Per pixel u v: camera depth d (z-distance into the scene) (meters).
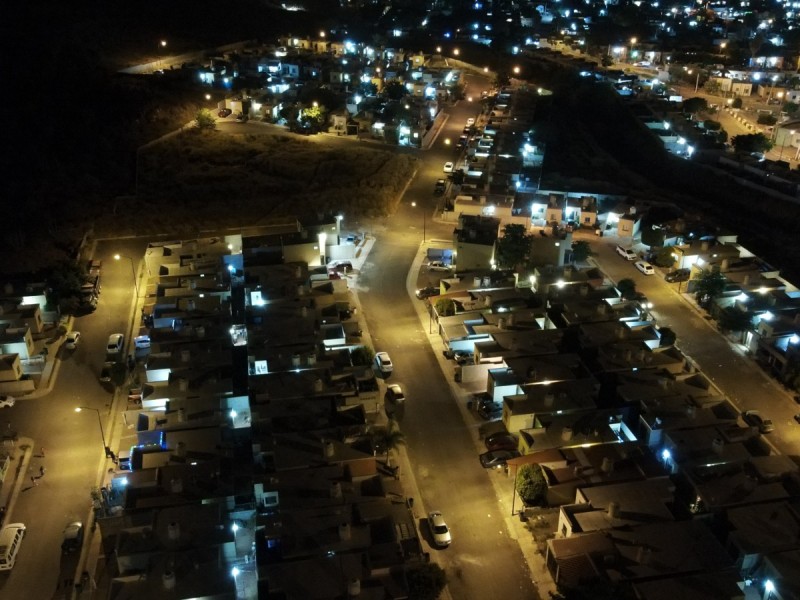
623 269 123.56
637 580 61.59
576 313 101.75
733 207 168.00
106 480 78.38
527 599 65.50
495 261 117.31
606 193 160.50
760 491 71.31
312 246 118.62
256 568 65.12
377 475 72.88
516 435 83.38
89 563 68.75
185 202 151.12
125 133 180.12
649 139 197.38
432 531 71.31
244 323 102.00
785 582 62.12
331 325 97.94
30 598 65.56
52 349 100.44
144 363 92.56
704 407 83.19
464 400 90.69
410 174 162.75
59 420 87.25
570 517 68.38
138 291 115.81
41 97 189.12
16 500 75.75
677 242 128.12
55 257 128.75
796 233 154.25
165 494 70.75
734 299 107.50
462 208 140.25
